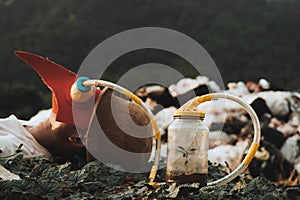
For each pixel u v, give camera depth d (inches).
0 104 234.5
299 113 137.9
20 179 83.5
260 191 86.6
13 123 97.9
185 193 80.8
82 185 85.2
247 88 146.6
